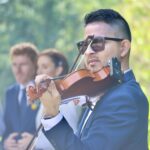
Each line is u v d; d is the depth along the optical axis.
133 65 16.97
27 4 45.91
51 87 5.73
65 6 45.38
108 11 6.04
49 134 5.71
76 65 6.55
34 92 5.74
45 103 5.72
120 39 6.00
